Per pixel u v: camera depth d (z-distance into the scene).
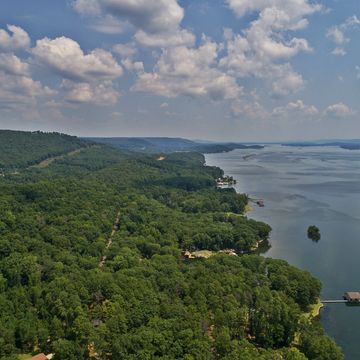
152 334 133.75
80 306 153.38
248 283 184.25
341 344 158.00
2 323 144.12
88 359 135.12
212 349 137.75
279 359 132.12
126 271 185.50
